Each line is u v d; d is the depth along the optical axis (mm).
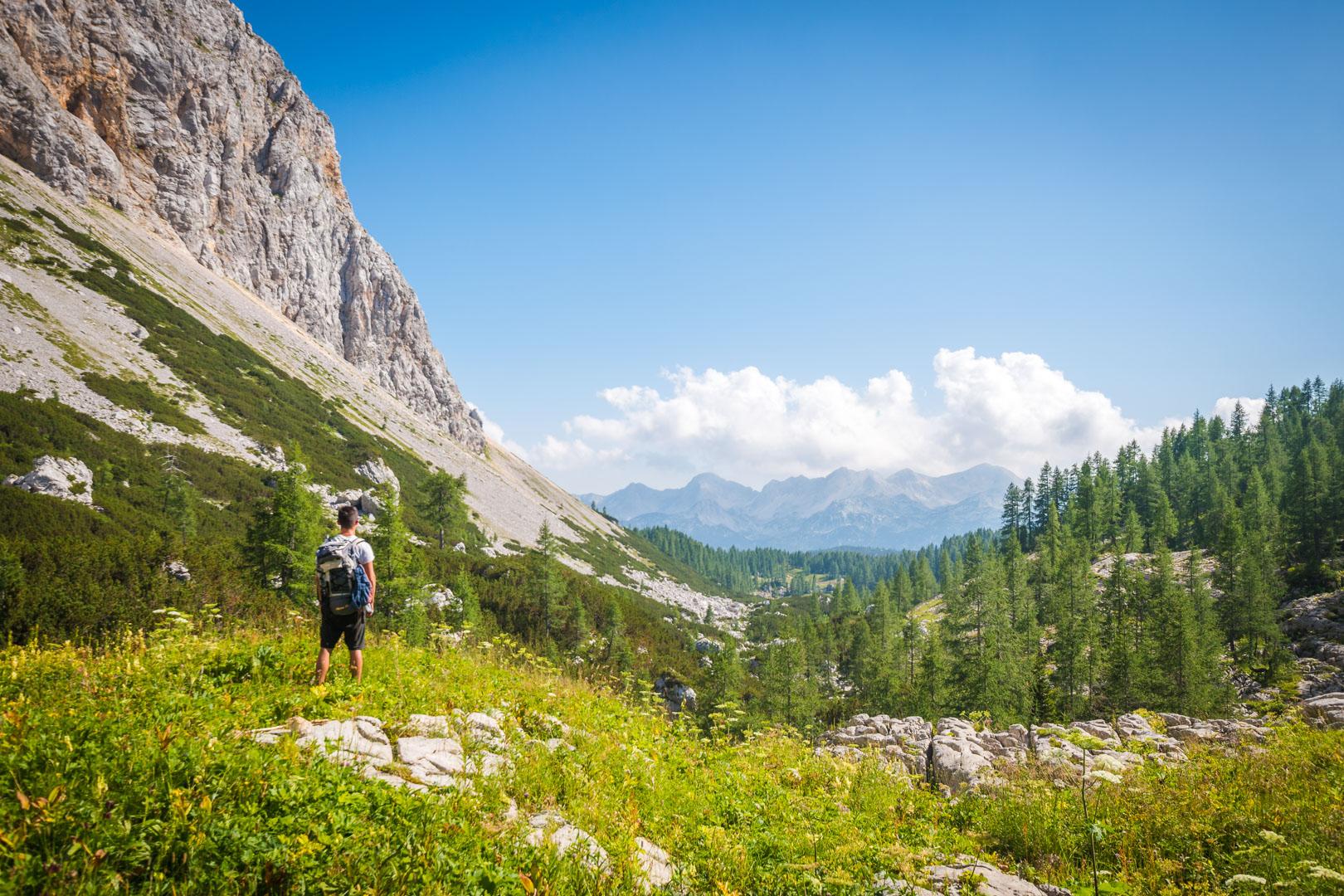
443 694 8836
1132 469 123562
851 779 11062
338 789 4660
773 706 47938
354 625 8211
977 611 53969
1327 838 7465
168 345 89438
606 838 5898
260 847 3764
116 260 101125
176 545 33375
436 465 136250
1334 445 93562
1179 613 47031
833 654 84500
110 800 3857
